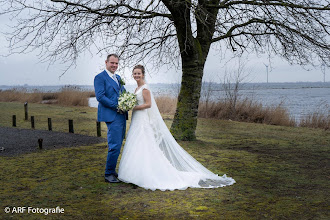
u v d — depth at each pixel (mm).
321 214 3426
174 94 17906
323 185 4598
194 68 8328
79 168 5578
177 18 7648
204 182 4688
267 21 7809
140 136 4664
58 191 4258
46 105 21312
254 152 7367
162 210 3564
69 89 23172
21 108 18562
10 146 7711
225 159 6449
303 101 36625
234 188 4441
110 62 4730
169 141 4848
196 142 8328
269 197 4031
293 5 7191
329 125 12570
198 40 8523
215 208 3625
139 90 4789
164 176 4523
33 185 4523
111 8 7312
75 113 16547
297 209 3586
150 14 7578
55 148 7594
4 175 5090
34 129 10555
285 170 5555
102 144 8188
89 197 4023
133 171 4555
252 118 14820
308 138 9711
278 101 35438
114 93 4703
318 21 7445
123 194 4160
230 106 15547
